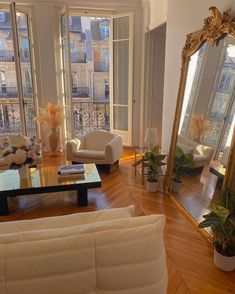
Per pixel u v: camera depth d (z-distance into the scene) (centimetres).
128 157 513
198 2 283
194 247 236
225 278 200
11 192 285
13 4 435
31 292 107
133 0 519
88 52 904
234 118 227
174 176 332
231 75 232
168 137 377
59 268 110
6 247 111
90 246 114
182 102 316
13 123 663
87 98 851
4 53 748
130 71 546
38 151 378
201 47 277
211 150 261
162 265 122
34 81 523
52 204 325
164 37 533
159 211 301
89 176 322
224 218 194
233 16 225
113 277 114
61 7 506
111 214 173
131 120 571
